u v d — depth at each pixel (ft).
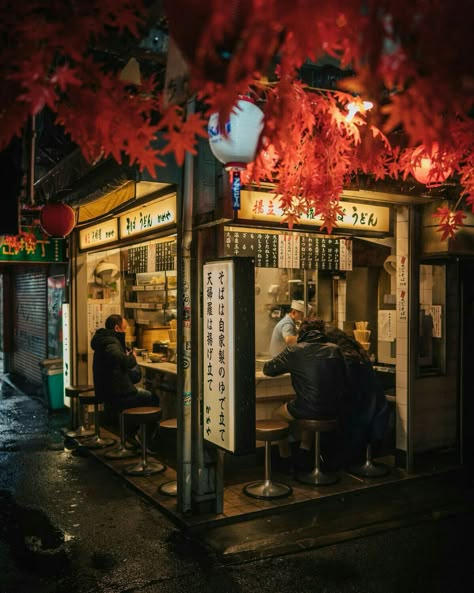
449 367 26.48
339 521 19.77
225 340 18.34
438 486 23.49
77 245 33.63
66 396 33.40
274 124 9.17
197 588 15.34
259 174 15.62
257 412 25.44
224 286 18.34
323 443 24.90
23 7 8.47
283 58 8.25
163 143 19.20
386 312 27.84
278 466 25.61
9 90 8.90
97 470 26.04
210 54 6.79
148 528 19.42
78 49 8.55
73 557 17.26
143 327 34.94
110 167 21.29
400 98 7.47
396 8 6.55
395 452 25.49
